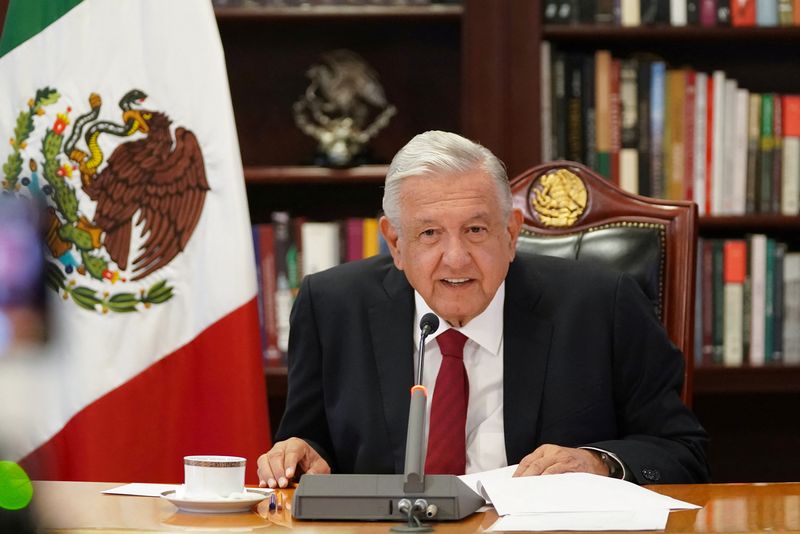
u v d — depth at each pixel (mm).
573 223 6574
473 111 8914
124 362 7230
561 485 3980
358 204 10023
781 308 8906
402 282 5648
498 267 5000
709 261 8891
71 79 7504
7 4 8844
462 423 5152
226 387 7211
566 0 9023
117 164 7422
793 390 8758
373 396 5457
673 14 9039
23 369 1610
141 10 7543
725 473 9828
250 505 3834
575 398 5355
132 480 7141
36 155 7473
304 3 9203
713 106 8906
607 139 8898
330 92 9578
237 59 9992
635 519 3512
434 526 3486
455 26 9836
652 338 5543
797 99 8938
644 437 5262
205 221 7355
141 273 7344
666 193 8914
